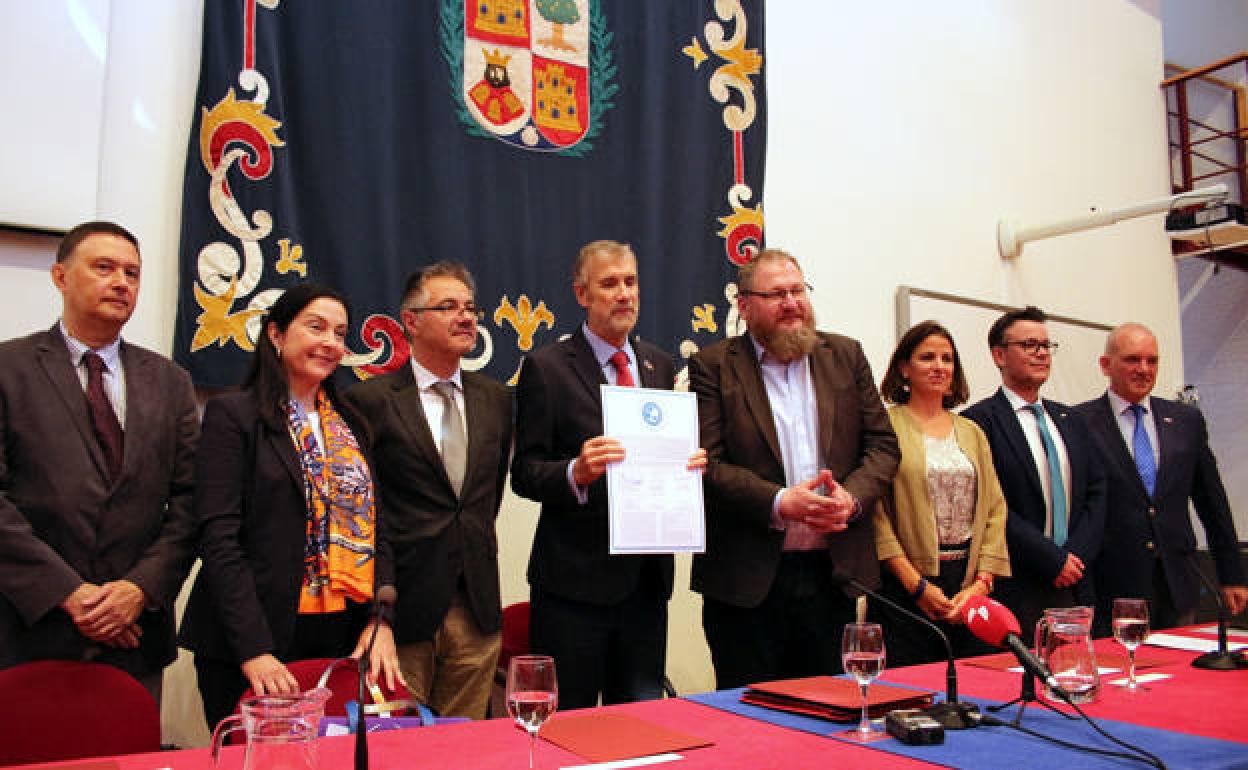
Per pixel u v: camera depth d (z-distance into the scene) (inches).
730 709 67.5
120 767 52.7
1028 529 121.3
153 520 92.3
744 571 102.9
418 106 134.0
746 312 113.7
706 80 159.9
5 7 109.0
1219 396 307.4
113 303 92.6
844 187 183.5
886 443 110.4
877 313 185.2
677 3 158.4
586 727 61.3
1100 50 242.2
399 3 133.7
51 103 110.7
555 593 100.1
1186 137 266.2
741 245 159.6
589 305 108.7
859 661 60.0
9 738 64.9
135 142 117.9
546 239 141.9
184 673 114.3
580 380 106.1
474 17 139.1
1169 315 251.4
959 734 59.8
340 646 92.4
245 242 119.4
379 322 127.2
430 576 99.2
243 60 121.3
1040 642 79.7
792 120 177.2
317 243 124.6
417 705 73.5
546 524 103.1
